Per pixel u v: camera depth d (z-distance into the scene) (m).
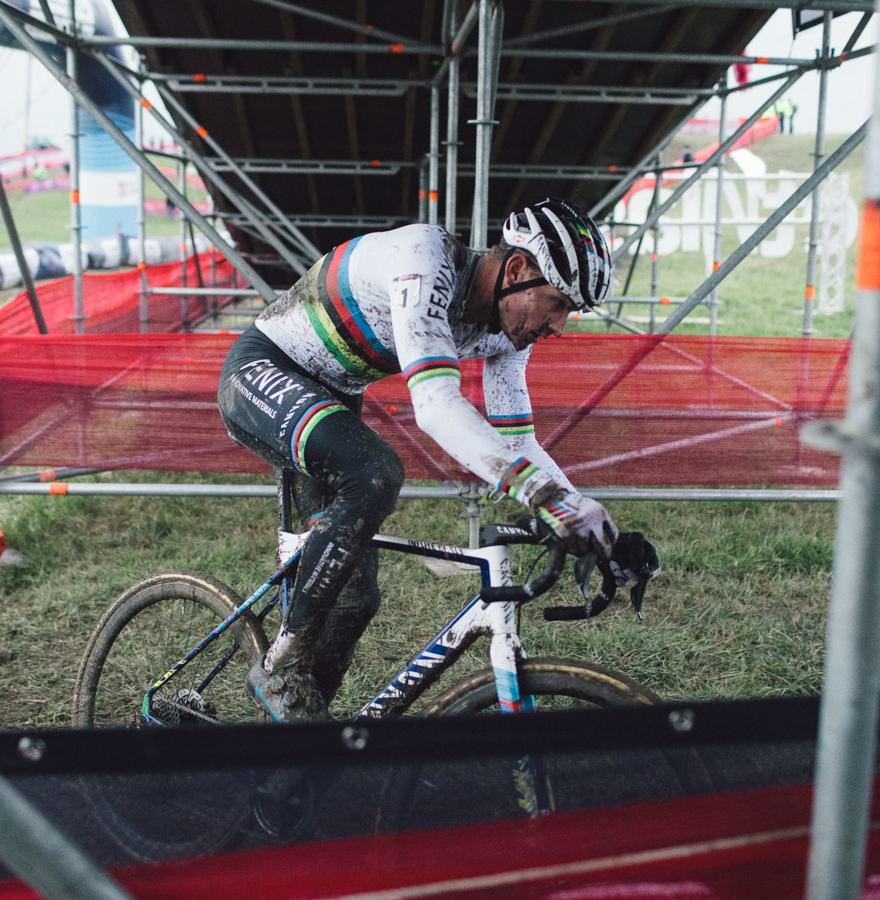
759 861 1.14
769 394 3.74
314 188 7.57
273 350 1.94
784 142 22.84
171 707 2.17
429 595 3.46
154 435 3.70
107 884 0.88
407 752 1.08
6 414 3.63
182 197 3.63
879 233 0.73
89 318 7.30
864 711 0.80
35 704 2.77
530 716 1.10
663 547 3.91
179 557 3.87
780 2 3.58
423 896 1.14
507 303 1.62
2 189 4.48
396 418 3.59
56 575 3.74
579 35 5.53
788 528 4.16
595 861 1.13
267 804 1.13
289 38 5.61
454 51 4.02
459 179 7.26
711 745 1.12
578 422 3.68
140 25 5.49
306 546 1.71
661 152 7.21
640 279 15.62
